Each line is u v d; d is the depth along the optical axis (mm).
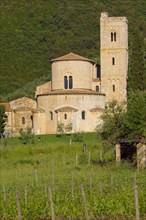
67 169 153750
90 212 86062
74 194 96438
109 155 169625
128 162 156625
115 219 82500
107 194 94875
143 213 84938
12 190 107062
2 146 198625
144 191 94875
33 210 88625
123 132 156125
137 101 150125
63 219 84812
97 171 144500
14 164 172750
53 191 101625
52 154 185250
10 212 89312
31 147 192625
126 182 110438
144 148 149250
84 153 180750
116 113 160375
